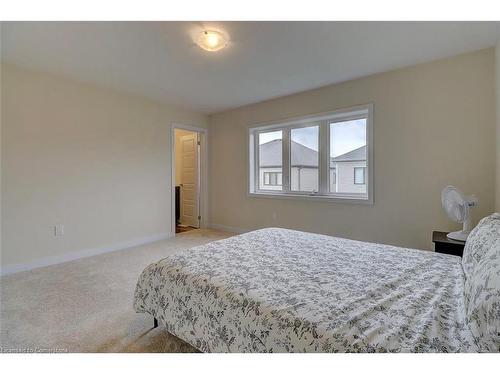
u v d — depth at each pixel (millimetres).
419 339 891
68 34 2258
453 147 2752
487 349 806
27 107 3008
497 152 2455
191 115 4855
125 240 3928
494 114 2525
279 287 1287
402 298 1171
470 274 1197
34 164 3068
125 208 3924
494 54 2506
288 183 4262
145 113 4152
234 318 1184
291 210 4109
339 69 3035
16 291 2398
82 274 2834
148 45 2457
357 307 1098
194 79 3330
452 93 2736
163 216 4414
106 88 3654
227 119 4871
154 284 1595
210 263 1604
